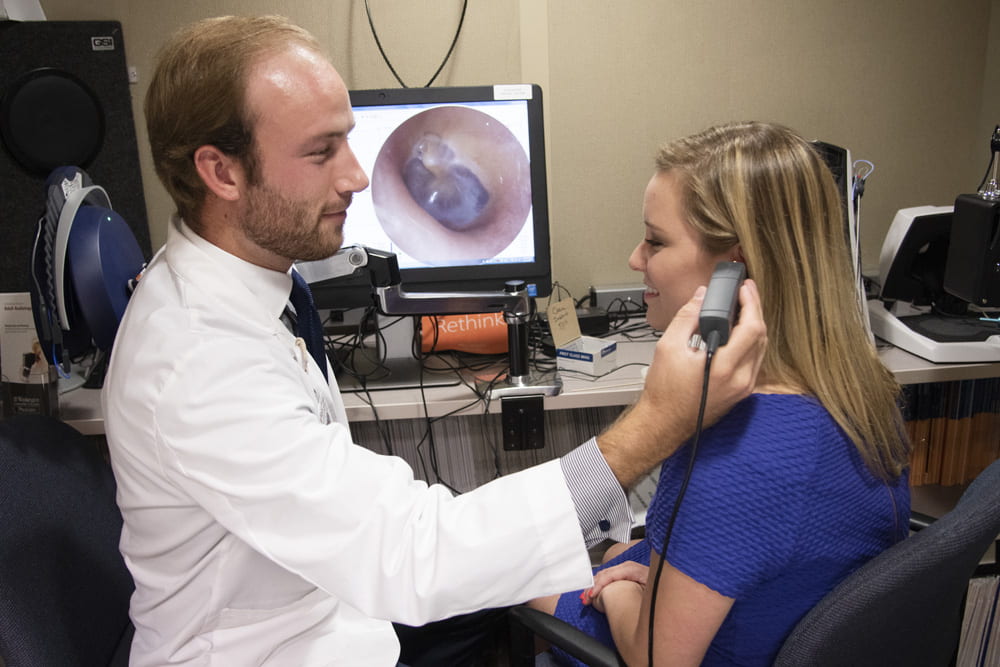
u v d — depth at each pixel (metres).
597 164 1.93
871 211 2.01
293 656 1.00
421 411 1.43
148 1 1.76
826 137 1.95
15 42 1.74
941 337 1.54
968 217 1.51
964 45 1.92
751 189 0.89
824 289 0.89
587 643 0.99
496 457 1.72
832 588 0.89
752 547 0.81
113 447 0.90
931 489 1.79
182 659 0.96
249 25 0.90
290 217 0.92
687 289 0.95
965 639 1.58
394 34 1.82
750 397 0.86
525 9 1.82
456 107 1.62
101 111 1.79
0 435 1.09
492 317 1.64
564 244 1.98
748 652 0.91
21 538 1.01
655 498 0.90
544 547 0.84
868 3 1.86
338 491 0.83
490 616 1.48
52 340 1.36
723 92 1.90
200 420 0.83
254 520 0.83
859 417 0.88
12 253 1.82
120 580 1.21
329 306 1.61
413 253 1.68
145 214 1.87
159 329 0.88
